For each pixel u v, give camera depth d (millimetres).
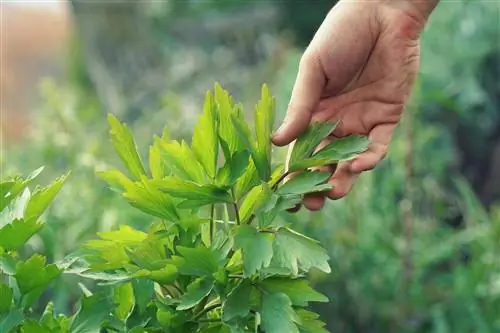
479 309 2004
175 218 983
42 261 965
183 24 6227
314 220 2047
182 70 5707
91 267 966
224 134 989
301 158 1034
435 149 3357
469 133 3801
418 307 2062
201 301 981
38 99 7246
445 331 1962
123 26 6828
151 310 981
